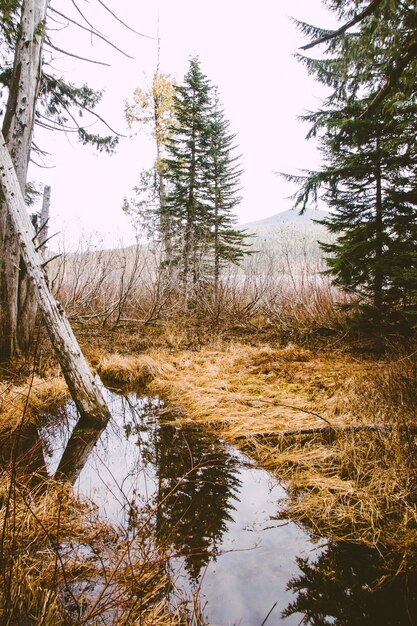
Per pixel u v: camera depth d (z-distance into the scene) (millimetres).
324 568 1971
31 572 1830
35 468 3053
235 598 1783
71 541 2100
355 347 7074
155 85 16594
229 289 11609
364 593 1801
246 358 6848
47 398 4652
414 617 1656
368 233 6797
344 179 6973
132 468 3129
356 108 6484
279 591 1830
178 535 2238
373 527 2213
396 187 6539
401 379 4027
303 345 7863
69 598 1686
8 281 5750
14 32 5484
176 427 4004
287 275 11219
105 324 9602
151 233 13781
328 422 3502
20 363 5582
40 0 5648
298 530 2297
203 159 16141
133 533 2221
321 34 4770
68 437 3754
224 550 2113
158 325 10109
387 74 4285
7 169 3801
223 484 2846
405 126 5523
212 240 15484
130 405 4754
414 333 6102
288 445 3432
